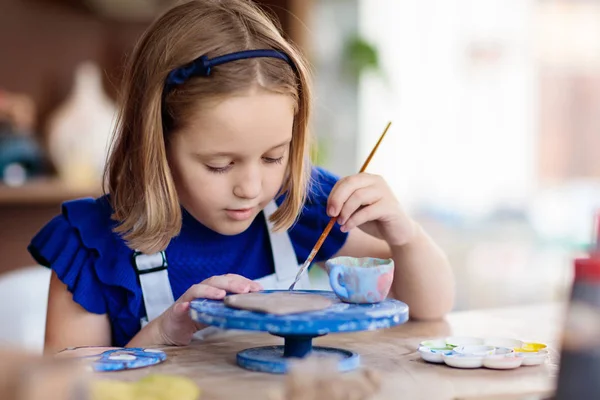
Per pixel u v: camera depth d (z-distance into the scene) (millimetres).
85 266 1241
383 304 946
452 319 1315
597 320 684
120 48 2691
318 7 3707
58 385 605
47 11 2611
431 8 4059
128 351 988
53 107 2639
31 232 2596
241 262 1363
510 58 4129
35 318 1768
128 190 1226
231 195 1075
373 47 3576
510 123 4156
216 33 1084
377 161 3941
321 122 3707
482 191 4156
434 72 4094
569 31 4125
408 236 1286
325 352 954
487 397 801
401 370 906
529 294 3676
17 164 2455
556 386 709
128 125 1220
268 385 832
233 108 1015
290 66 1140
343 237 1420
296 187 1241
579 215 3996
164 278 1267
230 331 1294
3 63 2568
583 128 4168
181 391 766
